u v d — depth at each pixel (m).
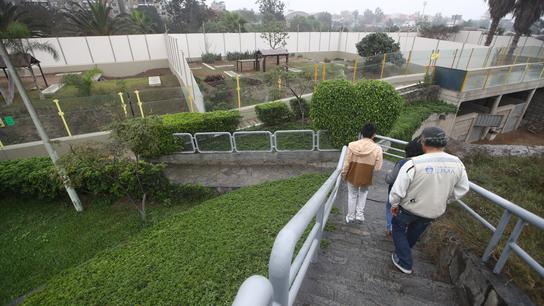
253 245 4.67
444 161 2.33
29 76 21.06
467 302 2.54
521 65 14.75
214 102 11.95
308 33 29.56
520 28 18.72
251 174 7.89
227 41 27.33
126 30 27.56
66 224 6.75
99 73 20.06
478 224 3.46
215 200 6.49
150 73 23.59
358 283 2.85
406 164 2.42
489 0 20.39
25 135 9.41
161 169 7.17
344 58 30.98
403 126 11.03
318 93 7.43
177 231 5.34
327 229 4.05
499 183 6.30
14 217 7.09
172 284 4.05
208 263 4.37
